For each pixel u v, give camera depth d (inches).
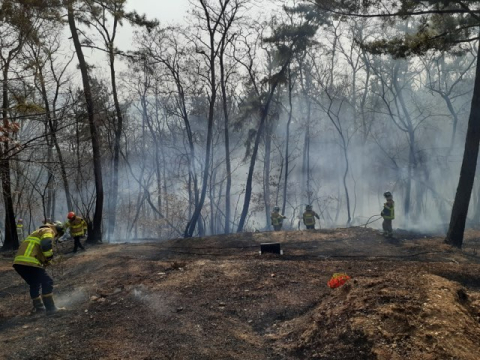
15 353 223.5
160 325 248.7
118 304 293.4
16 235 770.8
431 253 469.4
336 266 372.8
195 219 984.9
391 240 561.9
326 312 229.8
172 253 540.7
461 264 380.2
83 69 778.2
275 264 379.2
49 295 290.7
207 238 644.7
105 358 211.0
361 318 207.6
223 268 366.9
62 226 318.0
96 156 776.9
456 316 204.8
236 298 288.8
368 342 191.2
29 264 289.1
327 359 196.1
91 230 756.0
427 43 598.5
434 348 177.9
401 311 205.5
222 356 210.7
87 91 776.9
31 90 621.9
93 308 293.0
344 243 545.0
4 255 666.2
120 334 240.1
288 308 265.6
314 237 591.2
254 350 218.5
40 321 276.4
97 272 428.8
